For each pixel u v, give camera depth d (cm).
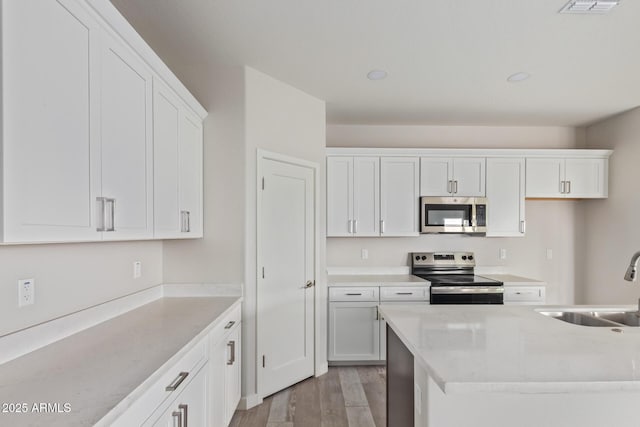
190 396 166
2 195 94
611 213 403
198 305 238
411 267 424
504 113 392
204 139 273
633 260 211
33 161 104
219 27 225
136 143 167
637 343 154
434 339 160
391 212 393
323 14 210
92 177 132
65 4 117
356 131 433
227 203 273
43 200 108
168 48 251
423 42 242
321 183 349
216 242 272
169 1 199
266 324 289
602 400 148
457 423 146
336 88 321
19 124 99
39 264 149
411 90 327
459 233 399
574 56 262
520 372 123
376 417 262
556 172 403
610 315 227
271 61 270
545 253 439
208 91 275
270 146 295
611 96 342
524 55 260
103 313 194
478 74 293
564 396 148
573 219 443
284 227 308
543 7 202
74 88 122
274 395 296
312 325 336
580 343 154
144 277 244
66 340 162
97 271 190
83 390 112
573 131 444
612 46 247
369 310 363
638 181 371
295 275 318
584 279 440
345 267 424
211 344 198
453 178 397
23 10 100
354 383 323
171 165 210
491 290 367
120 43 151
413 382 168
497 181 401
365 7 203
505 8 203
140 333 174
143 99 174
